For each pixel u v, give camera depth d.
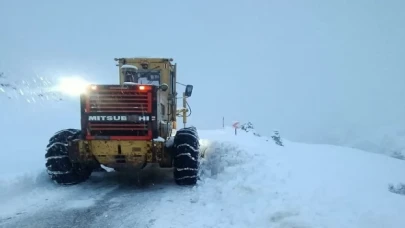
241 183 5.66
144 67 7.96
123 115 6.20
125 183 6.87
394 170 9.27
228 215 4.68
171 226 4.49
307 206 4.36
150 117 6.21
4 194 5.70
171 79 8.39
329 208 4.30
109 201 5.65
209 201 5.43
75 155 6.24
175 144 6.59
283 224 4.00
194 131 6.89
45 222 4.74
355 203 4.45
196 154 6.55
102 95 6.22
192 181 6.48
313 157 10.25
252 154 7.84
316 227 3.78
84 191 6.25
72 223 4.71
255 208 4.63
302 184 5.44
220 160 7.66
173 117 8.53
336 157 11.52
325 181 5.77
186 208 5.20
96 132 6.21
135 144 6.20
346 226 3.76
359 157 12.80
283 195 4.87
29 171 6.60
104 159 6.34
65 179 6.58
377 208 4.29
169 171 8.06
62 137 6.67
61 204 5.48
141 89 6.21
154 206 5.35
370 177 7.15
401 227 3.67
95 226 4.60
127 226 4.58
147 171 8.06
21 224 4.66
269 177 5.80
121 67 7.80
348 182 5.93
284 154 9.72
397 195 5.24
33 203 5.51
